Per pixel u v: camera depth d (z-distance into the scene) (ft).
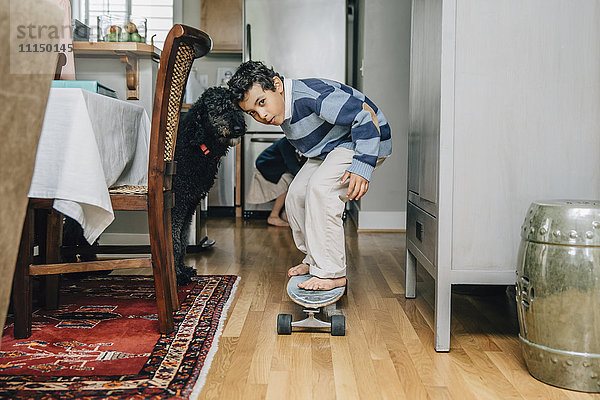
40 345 5.35
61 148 5.34
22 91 2.56
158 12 16.78
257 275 8.75
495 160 5.30
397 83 13.99
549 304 4.38
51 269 5.54
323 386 4.50
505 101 5.27
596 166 5.28
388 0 13.91
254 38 16.10
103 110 6.08
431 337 5.79
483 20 5.23
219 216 16.65
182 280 7.95
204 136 7.84
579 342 4.33
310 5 16.01
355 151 6.17
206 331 5.83
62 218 6.79
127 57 9.65
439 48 5.40
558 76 5.24
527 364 4.75
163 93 5.61
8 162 2.55
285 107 6.31
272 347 5.42
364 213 13.98
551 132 5.27
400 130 13.97
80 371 4.67
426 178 6.12
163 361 4.92
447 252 5.32
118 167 6.63
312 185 6.34
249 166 16.20
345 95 6.22
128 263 5.64
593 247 4.22
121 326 6.00
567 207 4.36
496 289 7.64
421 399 4.26
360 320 6.39
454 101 5.27
